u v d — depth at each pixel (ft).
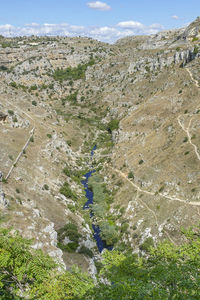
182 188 229.04
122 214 246.27
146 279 70.95
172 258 84.12
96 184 314.55
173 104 366.43
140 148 330.54
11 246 67.05
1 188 200.95
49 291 64.03
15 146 293.64
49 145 340.80
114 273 79.92
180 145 278.46
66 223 217.77
